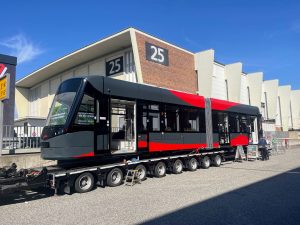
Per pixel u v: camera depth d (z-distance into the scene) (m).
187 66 31.42
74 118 10.33
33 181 9.20
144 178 12.83
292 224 6.38
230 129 19.64
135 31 25.44
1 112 13.66
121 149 12.71
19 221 6.90
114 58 31.00
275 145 29.14
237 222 6.55
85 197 9.52
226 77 41.00
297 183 11.48
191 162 15.84
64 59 33.91
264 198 8.88
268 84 54.84
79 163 11.26
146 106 13.35
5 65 22.41
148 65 26.00
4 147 14.77
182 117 15.44
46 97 43.59
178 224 6.45
